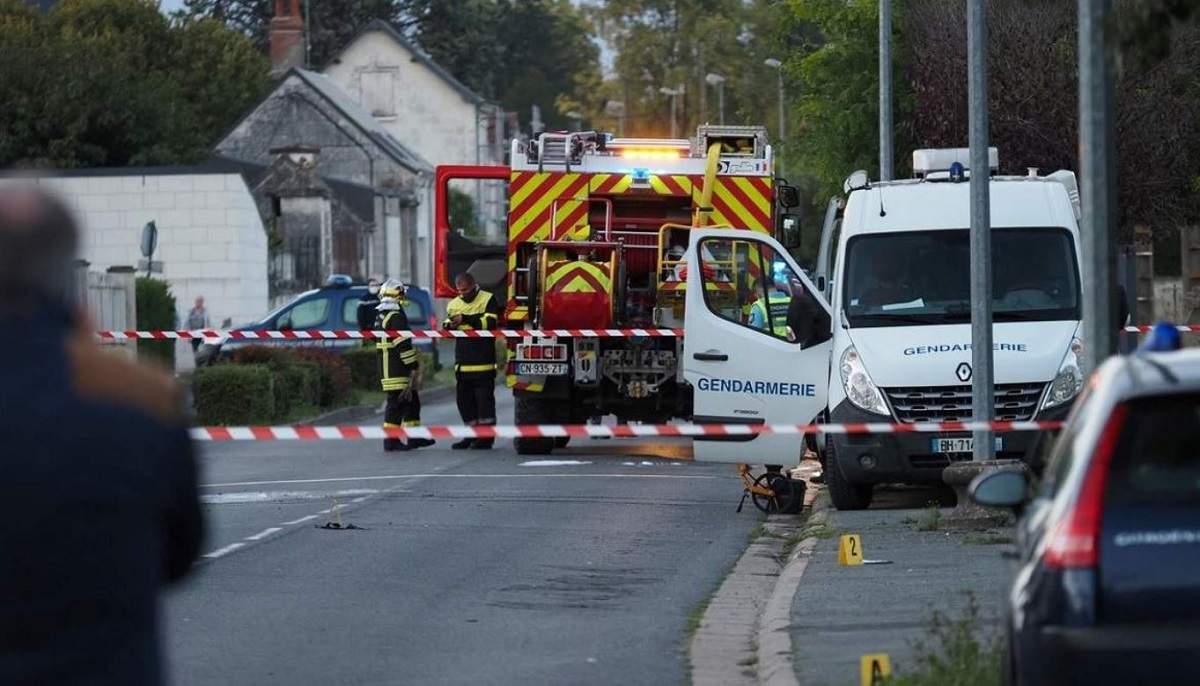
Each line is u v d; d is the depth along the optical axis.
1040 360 41.69
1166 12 23.56
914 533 36.97
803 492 43.56
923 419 41.34
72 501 10.99
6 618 10.96
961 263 43.81
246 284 127.62
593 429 35.09
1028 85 68.44
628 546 37.88
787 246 64.12
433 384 105.12
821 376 46.81
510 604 30.44
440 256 65.06
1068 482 15.15
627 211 61.16
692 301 47.62
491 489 48.81
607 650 26.33
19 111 144.50
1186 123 67.12
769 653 24.75
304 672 24.64
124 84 151.00
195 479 11.80
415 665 25.12
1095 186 22.89
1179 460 14.77
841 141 81.00
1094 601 14.39
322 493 48.31
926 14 75.88
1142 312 90.31
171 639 27.05
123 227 126.75
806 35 104.88
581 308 57.12
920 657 22.22
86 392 11.23
